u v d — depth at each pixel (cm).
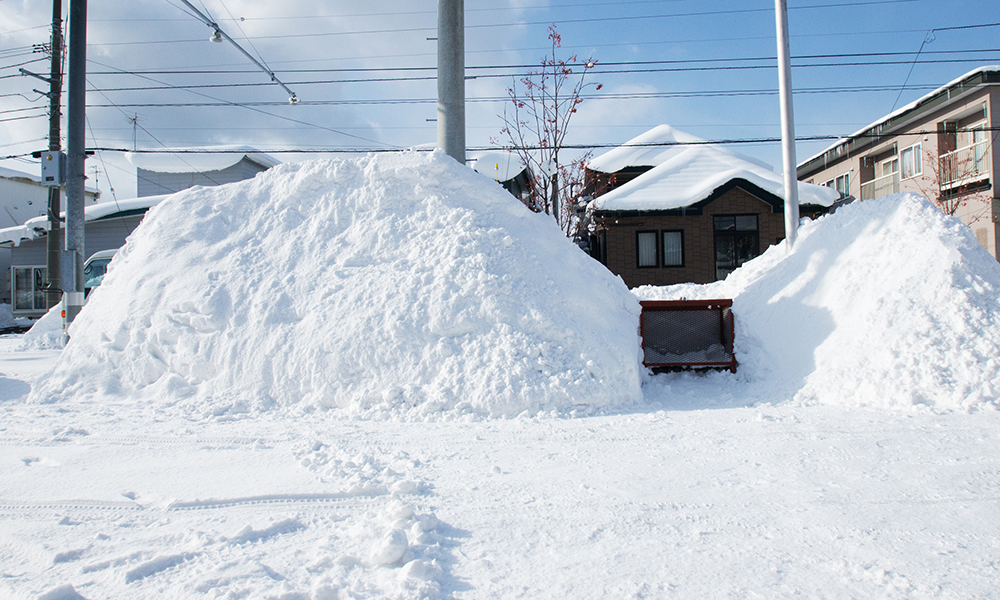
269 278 677
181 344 641
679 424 492
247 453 410
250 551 249
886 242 699
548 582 222
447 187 734
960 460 368
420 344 598
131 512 298
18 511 300
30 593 211
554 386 565
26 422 517
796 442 419
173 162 2752
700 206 1856
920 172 2166
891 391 557
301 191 755
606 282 721
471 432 478
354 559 236
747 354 718
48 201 1819
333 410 571
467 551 250
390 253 682
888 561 236
